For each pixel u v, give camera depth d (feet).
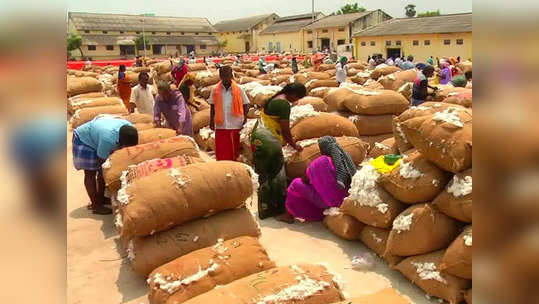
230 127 22.80
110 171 17.40
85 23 197.47
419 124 13.53
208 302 9.91
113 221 19.15
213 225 14.35
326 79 47.91
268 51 227.81
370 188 15.02
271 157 18.78
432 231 12.91
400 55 144.66
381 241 15.08
